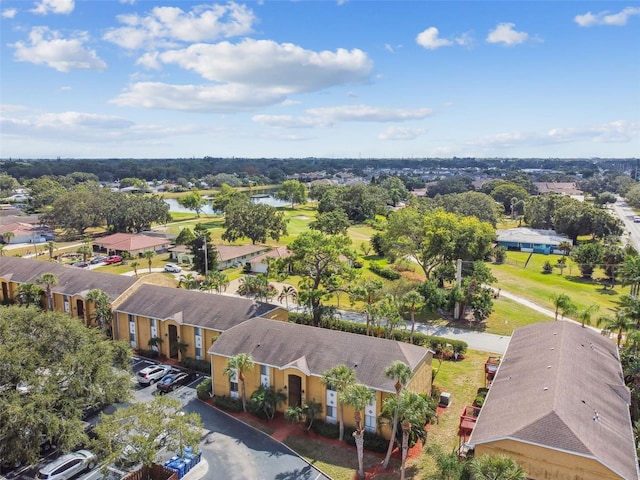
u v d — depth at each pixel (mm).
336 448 38969
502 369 42594
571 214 129250
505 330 65438
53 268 73312
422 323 68188
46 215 137250
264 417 43375
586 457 28031
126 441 32750
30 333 41406
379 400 39000
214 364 46594
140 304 59219
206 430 41750
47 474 33969
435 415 38969
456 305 69000
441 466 31906
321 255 64000
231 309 55031
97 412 44500
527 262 111750
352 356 41844
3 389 37219
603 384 37781
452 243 75562
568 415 30859
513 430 30297
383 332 60031
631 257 84938
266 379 44094
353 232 152875
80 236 138375
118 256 111000
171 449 34375
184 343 55438
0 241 130875
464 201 148375
